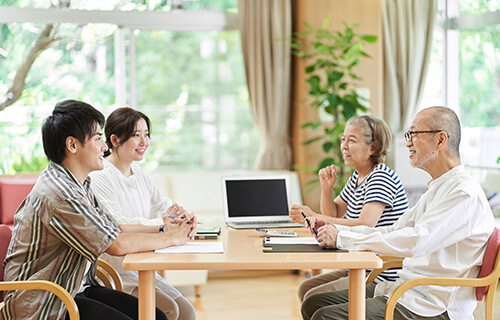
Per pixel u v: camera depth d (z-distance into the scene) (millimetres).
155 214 3270
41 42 5867
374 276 2686
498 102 5969
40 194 2193
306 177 5938
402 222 2615
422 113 2463
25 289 2129
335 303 2738
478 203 2330
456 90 6297
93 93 6008
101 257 2891
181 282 4652
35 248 2193
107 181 2938
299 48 6004
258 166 6137
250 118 6262
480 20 6031
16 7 5734
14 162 5844
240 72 6230
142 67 6078
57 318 2172
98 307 2285
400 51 6098
